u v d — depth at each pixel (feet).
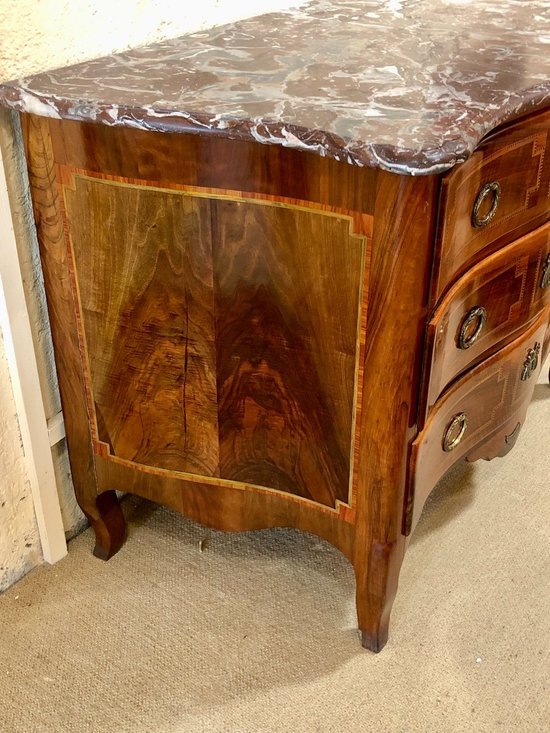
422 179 2.81
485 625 4.25
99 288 3.64
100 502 4.42
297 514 3.92
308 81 3.39
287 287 3.29
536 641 4.16
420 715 3.78
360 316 3.19
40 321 4.09
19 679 3.95
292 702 3.85
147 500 5.09
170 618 4.29
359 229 3.00
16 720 3.76
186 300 3.49
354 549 3.81
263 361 3.53
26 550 4.50
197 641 4.17
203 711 3.80
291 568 4.62
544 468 5.40
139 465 4.11
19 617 4.28
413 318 3.12
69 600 4.39
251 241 3.23
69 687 3.92
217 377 3.65
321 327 3.31
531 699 3.86
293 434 3.67
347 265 3.11
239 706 3.83
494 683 3.94
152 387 3.82
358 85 3.34
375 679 3.96
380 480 3.51
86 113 3.09
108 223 3.44
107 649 4.12
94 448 4.20
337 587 4.50
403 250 2.96
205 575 4.57
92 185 3.37
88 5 3.75
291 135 2.80
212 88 3.29
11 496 4.27
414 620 4.28
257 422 3.72
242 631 4.22
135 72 3.57
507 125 3.33
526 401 4.68
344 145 2.70
